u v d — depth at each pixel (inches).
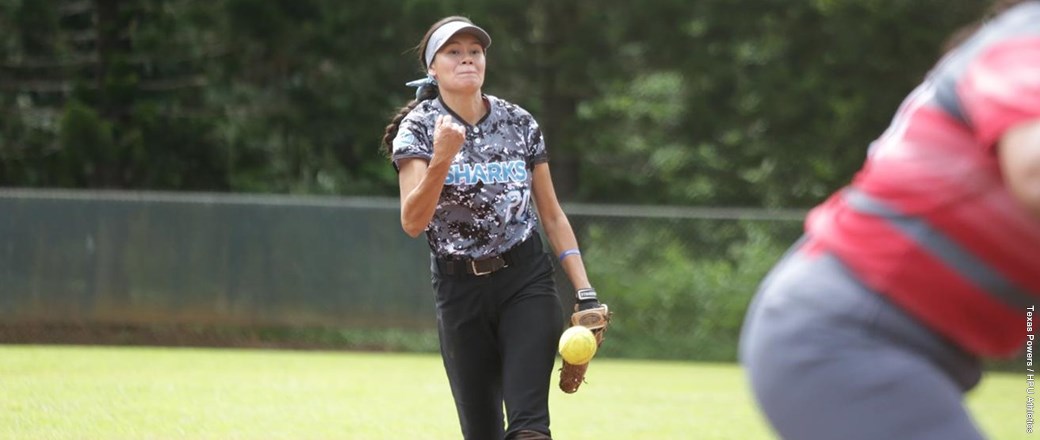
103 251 2224.4
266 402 1320.1
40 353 1967.3
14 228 2194.9
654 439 1098.1
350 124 2910.9
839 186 3171.8
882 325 349.7
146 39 2765.7
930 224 340.2
